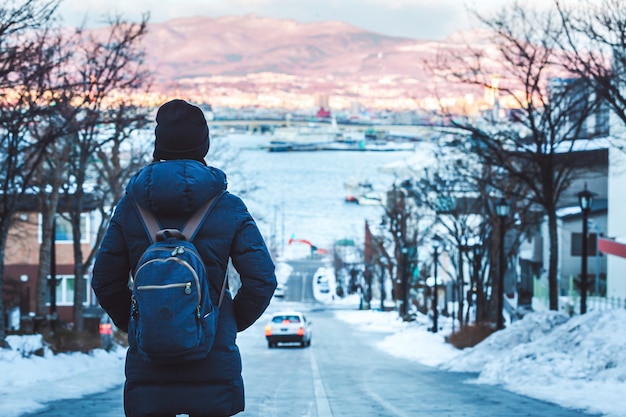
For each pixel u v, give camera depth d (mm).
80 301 34219
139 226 4441
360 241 171250
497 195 47719
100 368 25875
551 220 30016
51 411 13000
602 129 46562
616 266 48594
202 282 4230
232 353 4418
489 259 45250
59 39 30625
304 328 44062
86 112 30328
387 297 126750
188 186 4359
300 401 15555
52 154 30797
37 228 51500
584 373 18781
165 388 4312
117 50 31172
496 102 38656
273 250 161375
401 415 12984
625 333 19938
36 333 27250
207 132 4852
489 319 45250
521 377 19438
